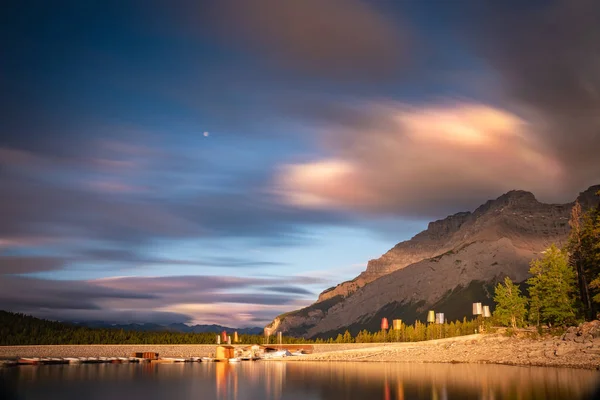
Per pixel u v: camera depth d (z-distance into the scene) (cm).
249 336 19738
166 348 15975
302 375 9350
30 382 8538
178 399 6638
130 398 6762
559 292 11962
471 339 12838
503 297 13188
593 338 9519
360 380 8181
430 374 8550
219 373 10069
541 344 10400
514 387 6531
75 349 14625
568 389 6244
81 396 6950
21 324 15525
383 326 19225
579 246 12200
